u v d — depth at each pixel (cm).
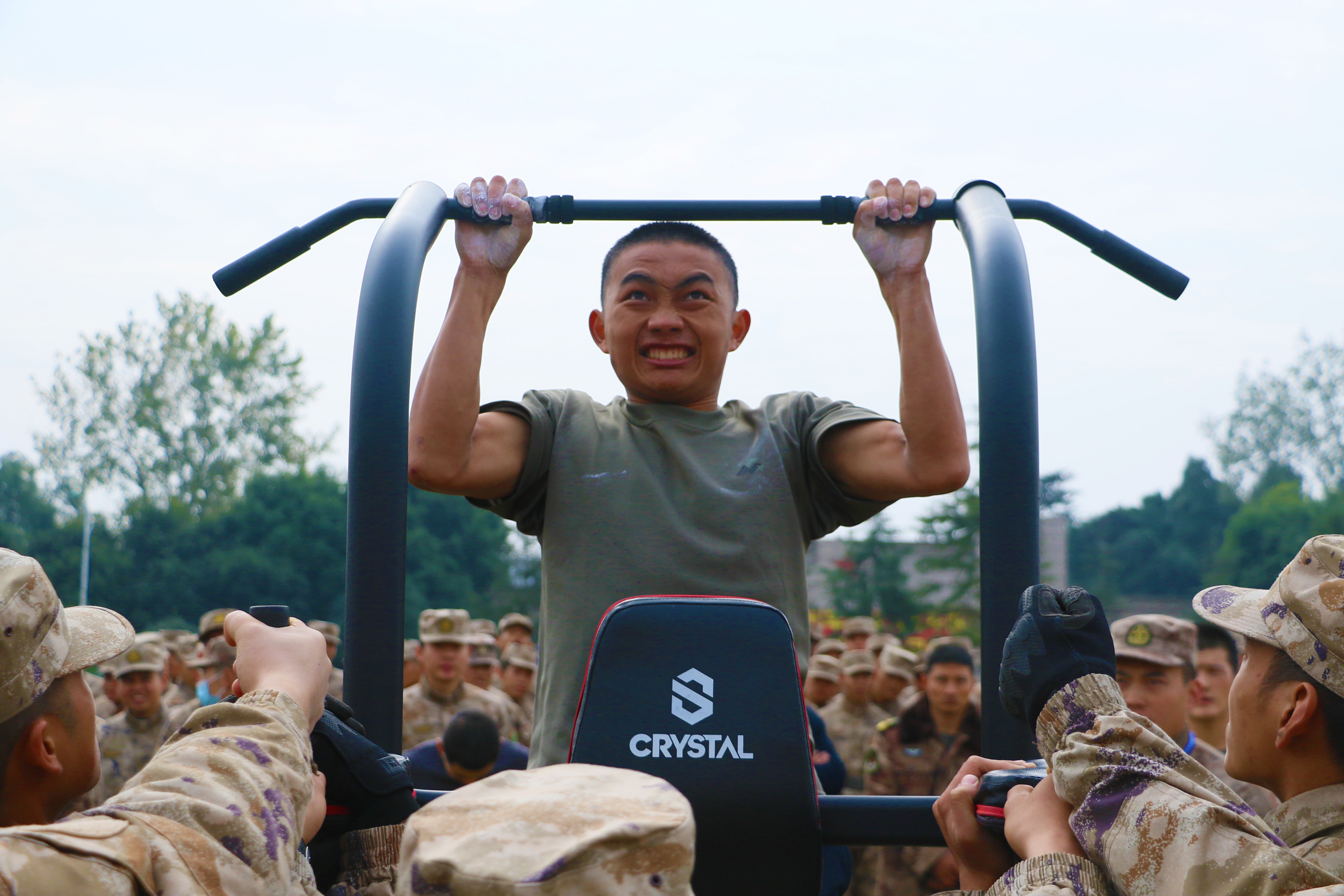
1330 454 5597
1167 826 115
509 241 161
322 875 140
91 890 96
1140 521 7312
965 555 3256
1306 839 134
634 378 177
